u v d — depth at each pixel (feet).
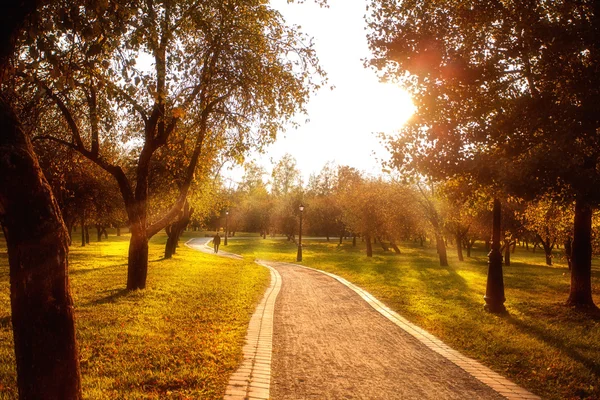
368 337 28.50
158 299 38.24
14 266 10.65
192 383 18.15
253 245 195.52
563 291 58.39
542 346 26.96
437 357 24.20
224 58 43.14
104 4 17.46
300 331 29.48
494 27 34.99
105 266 69.56
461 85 34.42
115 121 42.11
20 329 10.64
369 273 76.23
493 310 38.96
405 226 124.47
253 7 42.04
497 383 20.12
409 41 34.96
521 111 32.09
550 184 29.07
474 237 152.15
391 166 36.50
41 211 10.66
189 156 52.34
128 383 17.88
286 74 44.55
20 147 10.57
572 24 28.91
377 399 17.48
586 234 41.27
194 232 329.93
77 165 56.49
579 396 19.17
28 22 15.80
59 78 17.88
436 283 62.95
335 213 214.28
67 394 10.94
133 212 43.83
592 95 28.27
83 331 25.77
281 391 17.92
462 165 33.32
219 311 34.32
